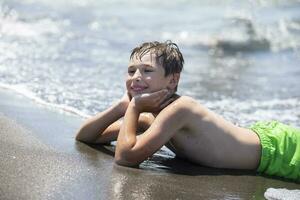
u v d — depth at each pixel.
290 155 10.62
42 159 9.76
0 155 9.68
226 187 9.64
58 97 15.52
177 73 10.69
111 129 11.48
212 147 10.57
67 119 13.23
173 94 10.79
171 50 10.68
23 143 10.65
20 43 23.55
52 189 8.39
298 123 14.91
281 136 10.76
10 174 8.79
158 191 8.95
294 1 36.00
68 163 9.76
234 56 25.72
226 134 10.62
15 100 14.56
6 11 30.45
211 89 18.78
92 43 25.05
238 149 10.65
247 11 32.88
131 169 9.91
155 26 30.45
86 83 17.64
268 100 17.47
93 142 11.43
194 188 9.37
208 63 23.81
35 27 27.41
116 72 19.67
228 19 31.59
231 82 20.05
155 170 10.13
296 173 10.55
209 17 32.69
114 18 31.88
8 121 12.17
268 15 32.69
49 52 22.22
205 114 10.52
